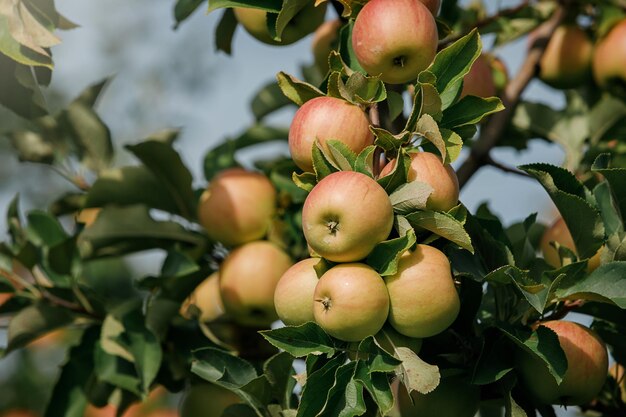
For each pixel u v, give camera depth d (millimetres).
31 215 1593
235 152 1772
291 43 1440
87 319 1562
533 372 1238
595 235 1262
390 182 1189
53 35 1324
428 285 1174
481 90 1537
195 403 1488
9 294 1590
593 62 1749
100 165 1678
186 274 1489
